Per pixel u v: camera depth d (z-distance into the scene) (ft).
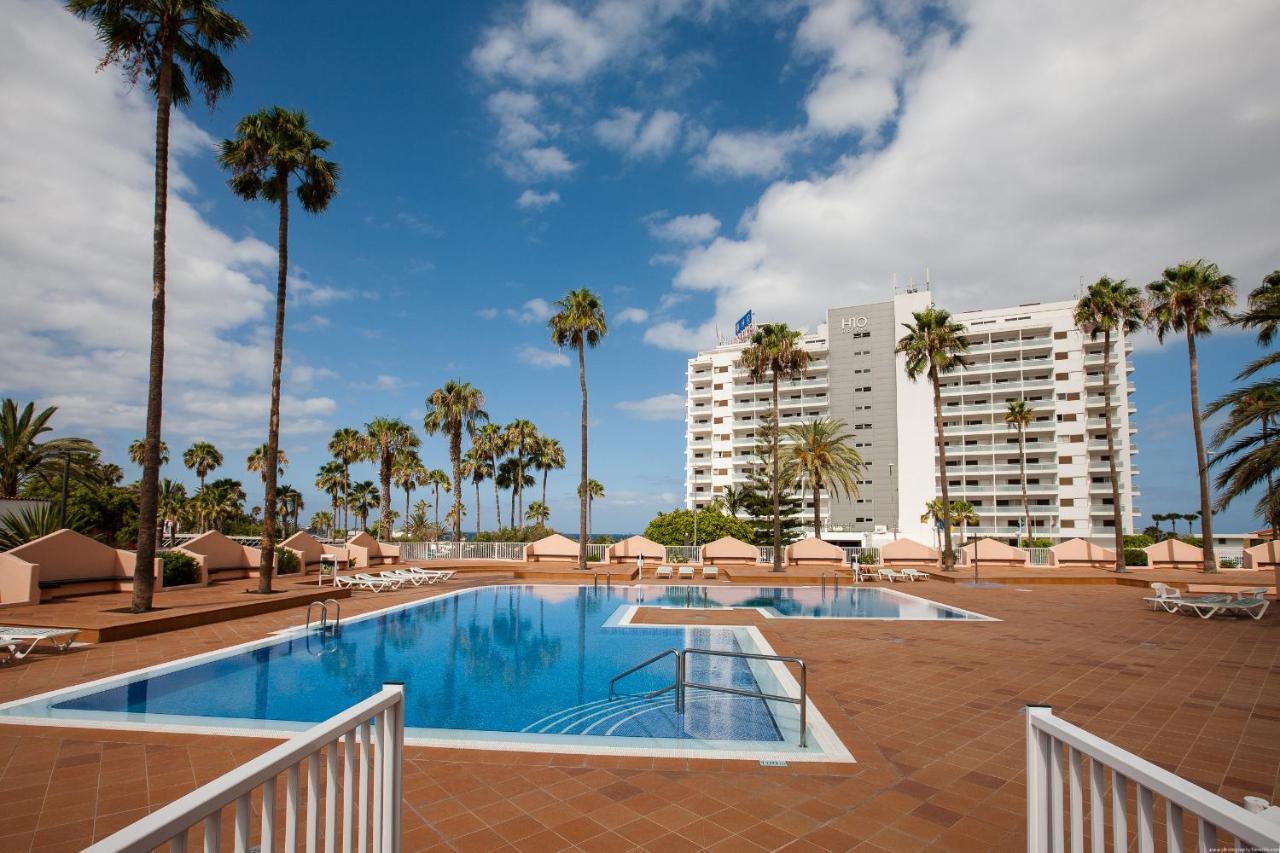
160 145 46.62
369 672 32.40
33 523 60.85
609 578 81.56
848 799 15.72
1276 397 42.80
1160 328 96.68
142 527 42.60
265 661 34.35
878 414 225.97
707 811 15.01
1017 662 32.58
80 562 52.70
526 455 189.78
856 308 234.17
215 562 67.31
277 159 58.80
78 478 95.76
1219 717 23.08
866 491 224.12
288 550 77.77
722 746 19.90
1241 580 76.89
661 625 46.19
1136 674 29.86
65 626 36.50
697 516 135.95
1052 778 8.55
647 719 23.75
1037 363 206.59
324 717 24.34
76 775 17.07
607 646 39.47
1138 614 51.75
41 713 23.32
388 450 149.18
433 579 80.74
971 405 212.43
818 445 146.00
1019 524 202.69
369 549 98.73
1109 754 7.10
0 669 29.94
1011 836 13.87
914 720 22.63
